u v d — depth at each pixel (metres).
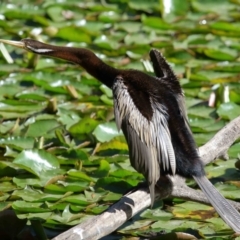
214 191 9.27
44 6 18.42
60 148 11.68
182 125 9.52
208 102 13.63
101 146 11.86
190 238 9.48
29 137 12.15
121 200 9.23
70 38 16.48
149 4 18.39
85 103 13.70
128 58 15.51
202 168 9.47
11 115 13.06
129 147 9.26
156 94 9.56
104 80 10.31
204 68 15.20
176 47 16.22
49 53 10.47
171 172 9.31
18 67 15.03
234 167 11.45
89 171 11.23
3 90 14.05
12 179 11.02
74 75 14.71
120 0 18.62
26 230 9.61
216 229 9.80
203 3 18.78
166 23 17.33
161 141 9.21
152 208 10.35
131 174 10.95
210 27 17.23
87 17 17.77
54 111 13.16
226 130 10.94
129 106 9.32
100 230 8.80
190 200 9.87
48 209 10.09
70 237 8.58
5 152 11.80
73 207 10.13
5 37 16.25
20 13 17.47
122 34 16.91
